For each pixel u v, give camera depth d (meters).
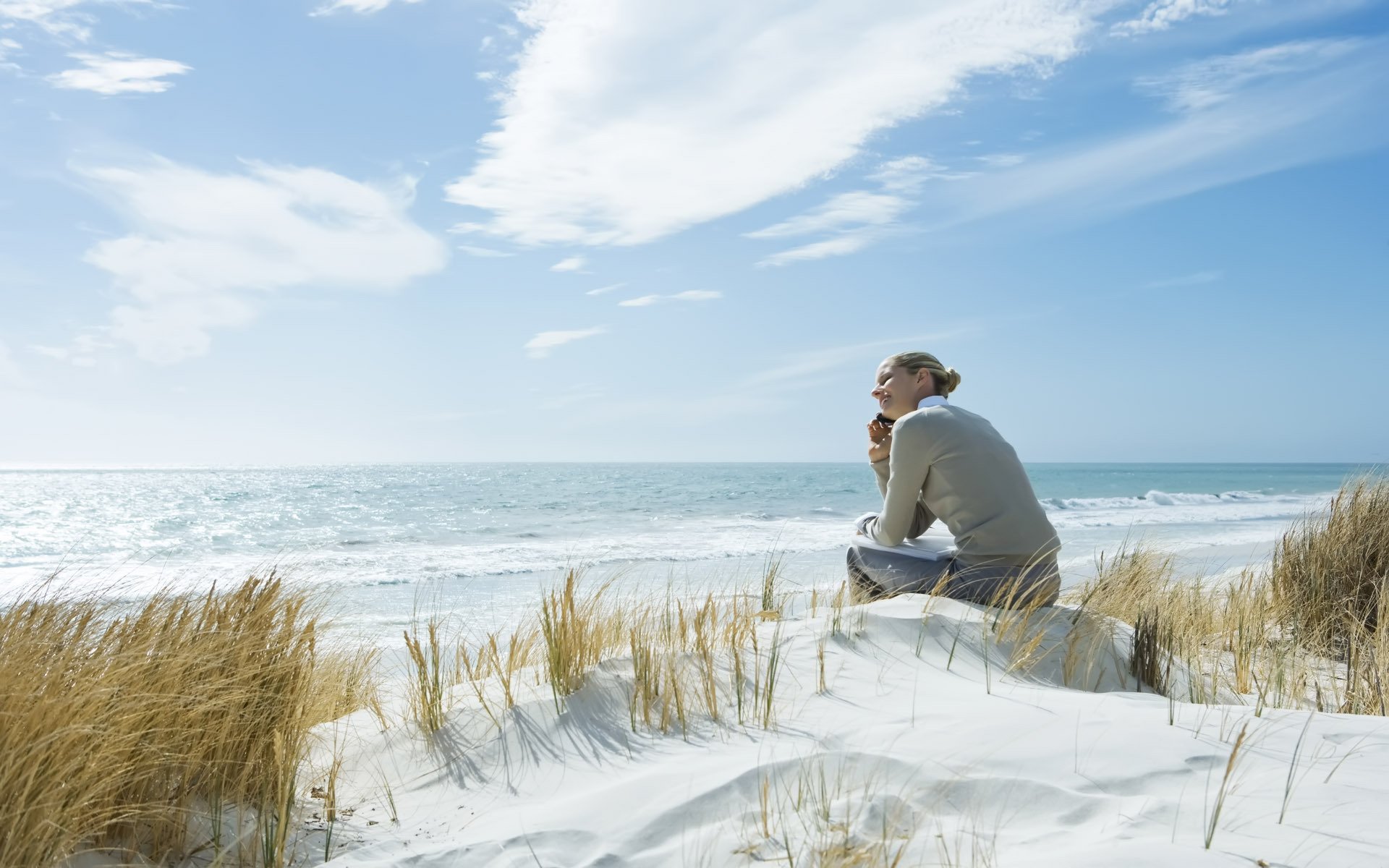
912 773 2.20
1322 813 1.82
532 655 3.84
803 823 1.96
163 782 2.17
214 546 17.55
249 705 2.44
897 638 3.60
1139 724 2.49
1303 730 2.42
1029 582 3.98
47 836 1.75
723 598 4.84
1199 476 87.31
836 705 2.91
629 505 30.08
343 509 28.97
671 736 2.75
